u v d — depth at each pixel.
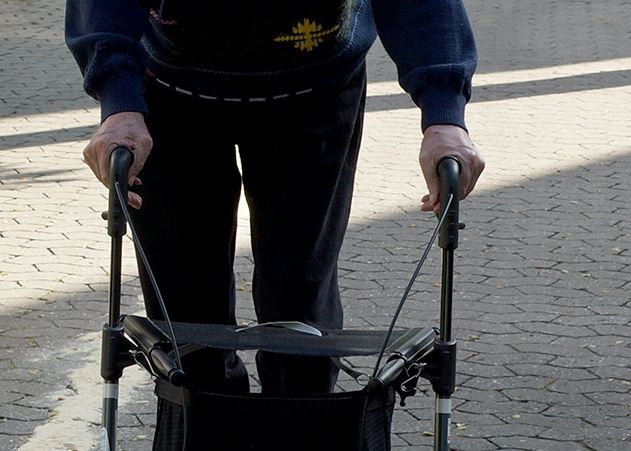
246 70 3.86
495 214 9.34
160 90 3.99
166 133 4.03
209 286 4.25
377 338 3.49
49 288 7.70
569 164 10.87
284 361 4.23
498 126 12.38
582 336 6.92
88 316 7.23
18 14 19.83
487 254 8.39
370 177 10.45
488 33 18.50
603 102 13.59
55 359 6.58
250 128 4.01
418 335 3.40
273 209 4.12
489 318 7.21
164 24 3.78
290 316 4.20
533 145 11.59
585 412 5.94
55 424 5.78
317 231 4.14
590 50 17.05
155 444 3.42
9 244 8.59
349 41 3.93
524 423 5.81
